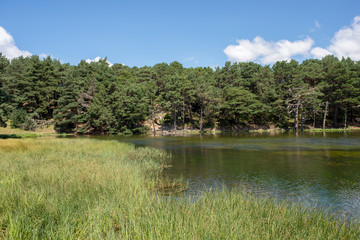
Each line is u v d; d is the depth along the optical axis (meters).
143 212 6.17
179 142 34.00
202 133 54.41
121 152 20.97
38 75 60.47
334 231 5.46
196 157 19.89
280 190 10.35
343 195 9.62
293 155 19.88
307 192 10.04
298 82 56.09
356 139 32.16
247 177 12.81
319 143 28.16
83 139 34.66
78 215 5.96
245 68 68.50
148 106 56.78
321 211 6.75
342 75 54.06
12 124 53.41
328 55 73.88
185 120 64.44
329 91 57.84
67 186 8.48
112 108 55.78
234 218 5.70
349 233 5.45
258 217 5.91
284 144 27.98
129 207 6.44
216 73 68.12
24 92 59.03
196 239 4.50
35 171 10.88
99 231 5.10
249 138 37.62
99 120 54.00
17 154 17.17
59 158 15.67
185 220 5.47
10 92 55.25
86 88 60.41
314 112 55.78
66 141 28.89
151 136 47.78
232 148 25.64
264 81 60.81
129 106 54.06
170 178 12.73
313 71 58.22
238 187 10.86
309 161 17.08
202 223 5.12
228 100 60.31
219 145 28.91
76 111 60.00
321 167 15.02
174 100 55.91
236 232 4.77
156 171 14.50
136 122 57.28
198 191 10.09
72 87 59.03
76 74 71.25
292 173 13.57
